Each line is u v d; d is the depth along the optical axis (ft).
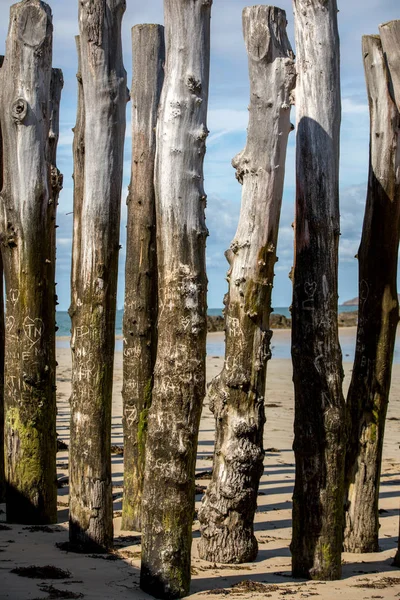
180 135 19.07
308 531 20.31
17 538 23.50
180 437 18.78
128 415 25.12
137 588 18.95
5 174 25.18
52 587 18.54
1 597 17.70
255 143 21.47
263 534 25.34
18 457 25.40
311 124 20.44
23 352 25.29
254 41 21.12
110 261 22.77
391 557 23.24
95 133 22.65
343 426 20.31
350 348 123.24
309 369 20.33
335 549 20.34
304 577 20.34
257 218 21.54
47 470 25.62
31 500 25.38
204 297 19.24
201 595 18.69
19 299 25.25
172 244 19.04
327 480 20.22
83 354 22.66
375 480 23.91
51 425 25.80
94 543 22.20
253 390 21.90
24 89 24.79
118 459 37.60
